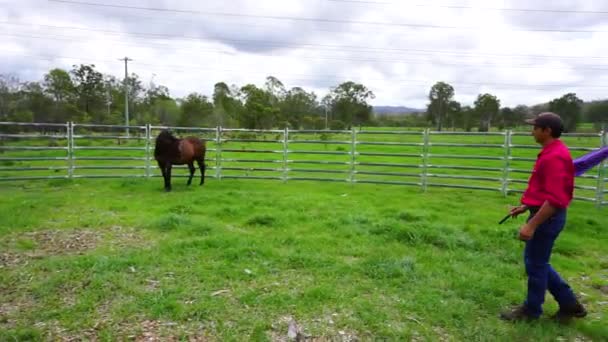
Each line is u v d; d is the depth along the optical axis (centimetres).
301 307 351
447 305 363
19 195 862
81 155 1593
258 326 316
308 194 908
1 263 443
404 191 989
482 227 632
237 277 411
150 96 4941
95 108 4406
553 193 305
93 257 451
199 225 593
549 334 320
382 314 342
